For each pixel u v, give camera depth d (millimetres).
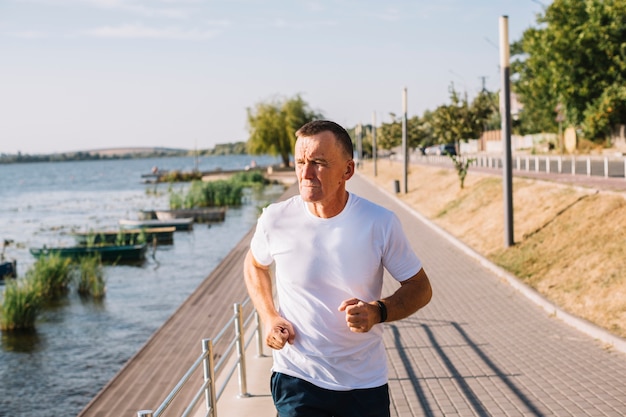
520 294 13445
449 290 14336
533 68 53656
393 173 58250
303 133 2785
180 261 34438
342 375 2867
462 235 22281
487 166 39250
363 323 2625
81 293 26141
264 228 2938
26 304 20969
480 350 9711
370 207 2867
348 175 2836
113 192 99000
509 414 7074
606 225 14242
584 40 46844
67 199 88250
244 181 88062
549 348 9625
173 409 10227
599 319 10570
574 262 13484
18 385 15781
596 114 46562
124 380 11742
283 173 94500
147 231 41656
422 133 85625
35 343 19266
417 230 25703
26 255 37688
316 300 2840
